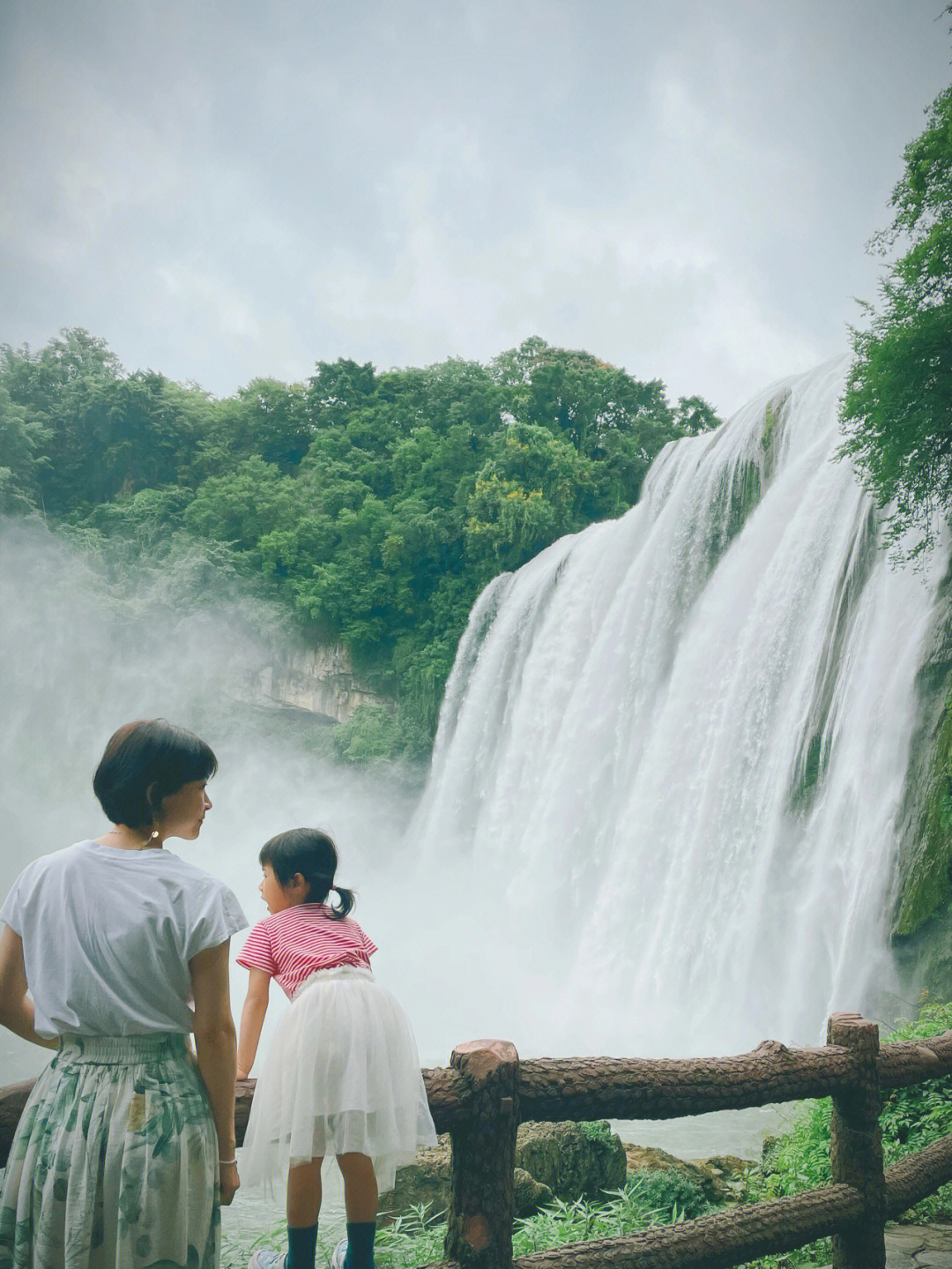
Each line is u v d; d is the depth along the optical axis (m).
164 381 60.88
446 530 46.78
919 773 15.88
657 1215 5.21
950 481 15.59
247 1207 5.65
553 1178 6.22
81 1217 2.09
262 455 59.66
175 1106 2.21
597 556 32.94
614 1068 3.01
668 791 22.67
